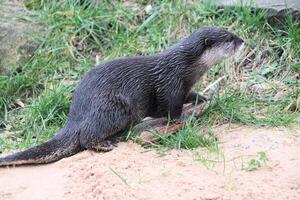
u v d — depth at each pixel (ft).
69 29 48.57
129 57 38.55
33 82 45.24
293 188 31.04
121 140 37.42
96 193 31.65
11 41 47.47
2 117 43.32
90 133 36.40
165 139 36.68
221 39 39.09
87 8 50.55
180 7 49.29
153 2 51.06
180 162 33.99
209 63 39.22
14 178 34.27
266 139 36.27
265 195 30.45
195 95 40.88
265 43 46.42
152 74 38.27
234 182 31.65
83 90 37.50
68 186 32.68
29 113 42.27
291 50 45.34
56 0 50.96
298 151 34.73
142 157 34.91
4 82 44.75
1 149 38.96
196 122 38.68
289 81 43.70
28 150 35.78
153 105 38.88
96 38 48.37
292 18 46.75
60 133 36.81
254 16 47.55
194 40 38.78
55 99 42.24
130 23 49.49
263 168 32.91
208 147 35.58
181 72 38.47
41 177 34.17
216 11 48.75
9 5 51.24
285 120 38.47
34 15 50.01
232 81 44.45
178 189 31.24
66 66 46.55
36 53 47.03
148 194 30.94
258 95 42.78
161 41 47.21
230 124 38.75
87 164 34.22
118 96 37.04
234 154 34.68
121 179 32.19
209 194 30.63
